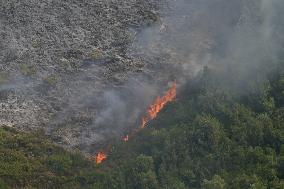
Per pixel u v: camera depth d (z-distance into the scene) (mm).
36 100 116688
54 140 108375
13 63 124625
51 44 131500
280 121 103875
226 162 95938
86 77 124125
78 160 103500
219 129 100625
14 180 96875
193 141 99500
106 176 95625
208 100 107375
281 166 94125
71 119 113562
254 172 92938
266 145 100125
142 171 93875
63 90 120000
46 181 97688
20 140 105625
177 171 93688
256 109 108375
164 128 106750
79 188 95500
